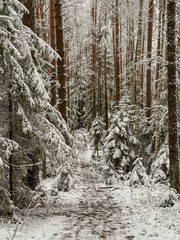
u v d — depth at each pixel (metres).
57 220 7.39
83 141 31.75
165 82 14.07
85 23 26.86
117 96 20.22
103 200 10.38
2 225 6.37
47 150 8.11
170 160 9.22
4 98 7.02
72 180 11.55
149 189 11.16
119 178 14.00
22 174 7.45
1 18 6.07
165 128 13.74
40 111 7.99
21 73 6.39
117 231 6.55
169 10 9.05
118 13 18.69
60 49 11.97
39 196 8.18
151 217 7.57
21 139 7.39
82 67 31.78
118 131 14.47
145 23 19.45
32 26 9.33
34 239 5.77
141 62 11.55
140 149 15.71
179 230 6.39
